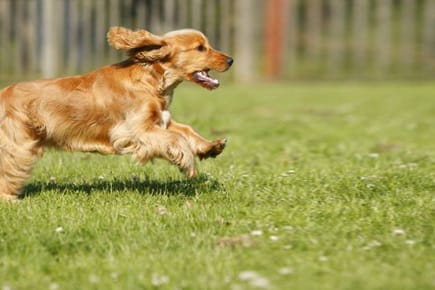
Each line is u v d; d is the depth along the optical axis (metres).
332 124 20.64
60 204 10.41
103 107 10.59
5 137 10.52
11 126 10.48
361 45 34.88
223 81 33.44
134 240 8.88
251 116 21.91
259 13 33.28
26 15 32.88
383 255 8.41
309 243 8.76
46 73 31.47
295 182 11.86
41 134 10.63
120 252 8.55
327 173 12.59
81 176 12.49
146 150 10.45
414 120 21.86
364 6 34.69
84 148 10.74
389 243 8.77
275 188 11.42
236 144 16.72
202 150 10.87
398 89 31.17
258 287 7.37
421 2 35.78
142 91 10.68
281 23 33.34
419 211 10.10
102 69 10.84
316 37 36.12
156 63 10.89
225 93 29.09
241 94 28.80
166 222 9.57
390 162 13.88
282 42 33.50
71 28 31.88
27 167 10.62
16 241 8.87
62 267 8.16
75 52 31.95
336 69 34.97
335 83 34.31
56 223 9.51
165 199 10.72
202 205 10.30
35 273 8.00
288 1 33.28
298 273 7.82
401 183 11.69
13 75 32.31
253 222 9.64
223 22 32.91
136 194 10.93
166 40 10.93
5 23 32.97
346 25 36.03
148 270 7.93
